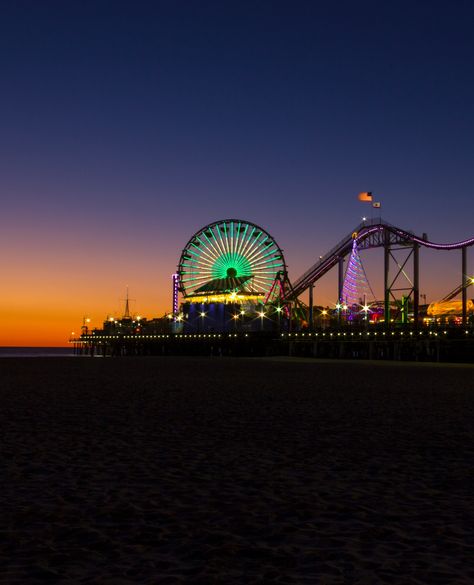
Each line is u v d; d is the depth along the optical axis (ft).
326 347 367.04
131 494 33.12
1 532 26.40
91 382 118.83
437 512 29.99
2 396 86.84
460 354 284.41
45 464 40.63
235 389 102.89
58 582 20.95
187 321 476.54
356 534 26.45
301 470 39.47
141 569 22.22
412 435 53.72
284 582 21.08
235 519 28.58
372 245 338.54
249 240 414.41
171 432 54.60
